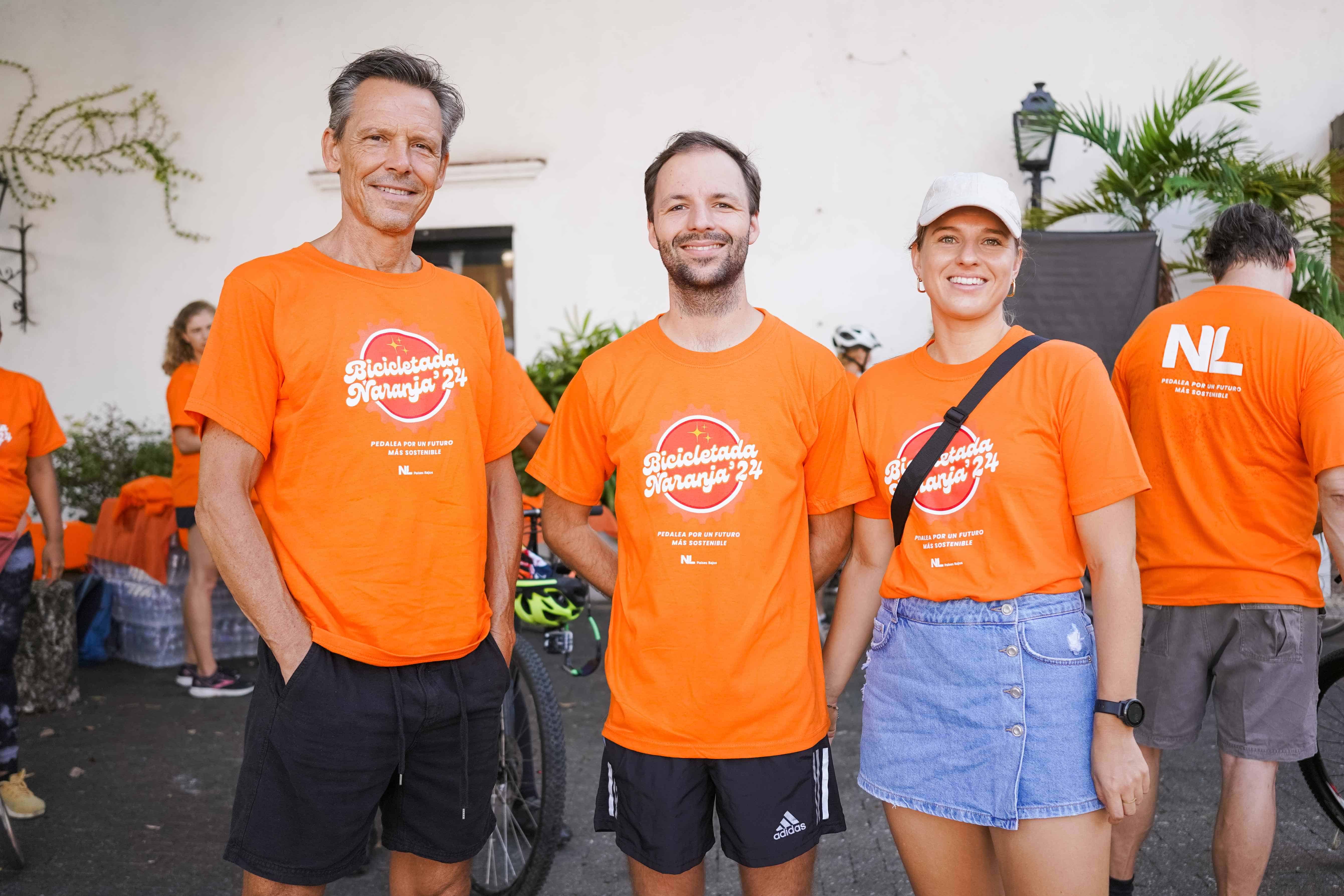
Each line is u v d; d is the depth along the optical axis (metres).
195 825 3.50
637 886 2.06
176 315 8.38
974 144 7.36
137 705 4.95
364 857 2.08
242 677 5.20
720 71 7.62
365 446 1.94
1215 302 2.55
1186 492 2.53
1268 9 6.96
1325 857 3.06
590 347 6.92
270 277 1.94
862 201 7.51
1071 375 1.83
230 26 8.24
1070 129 6.66
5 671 3.59
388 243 2.05
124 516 5.83
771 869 2.01
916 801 1.91
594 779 3.90
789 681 1.97
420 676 2.00
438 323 2.05
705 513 1.96
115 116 8.43
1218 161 6.40
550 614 3.42
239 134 8.28
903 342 7.54
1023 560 1.82
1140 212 6.70
